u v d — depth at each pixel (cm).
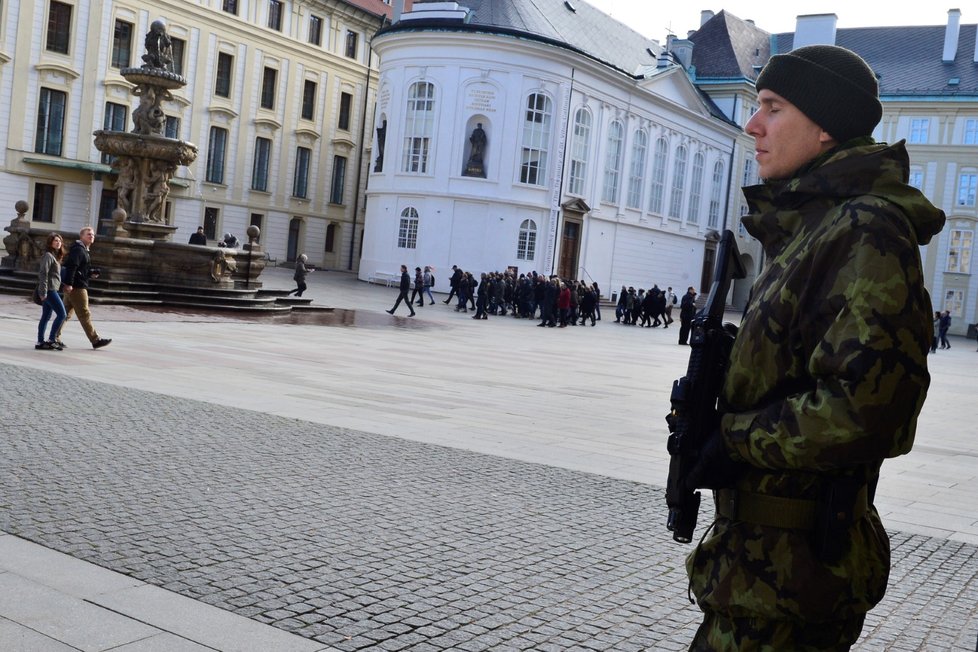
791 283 202
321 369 1422
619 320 4153
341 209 5931
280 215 5503
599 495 702
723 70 6650
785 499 201
